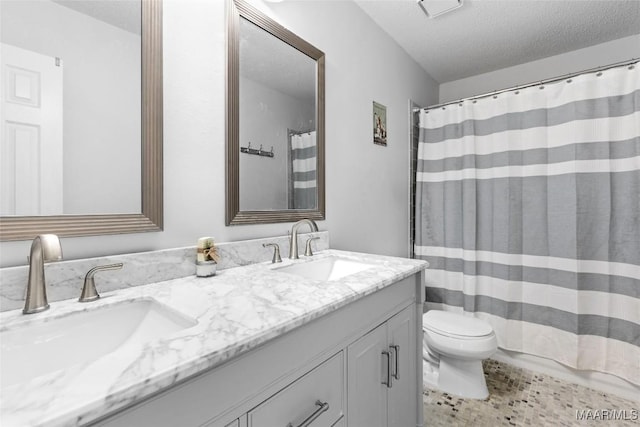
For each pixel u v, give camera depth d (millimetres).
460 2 1750
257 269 1095
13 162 701
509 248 1987
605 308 1702
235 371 549
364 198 1896
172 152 981
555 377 1874
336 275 1396
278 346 632
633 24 1979
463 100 2166
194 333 553
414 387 1243
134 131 890
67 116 775
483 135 2113
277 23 1315
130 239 892
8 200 695
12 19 700
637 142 1594
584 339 1753
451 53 2369
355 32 1801
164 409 451
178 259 960
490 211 2084
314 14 1525
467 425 1469
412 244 2451
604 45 2205
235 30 1146
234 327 581
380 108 2039
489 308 2082
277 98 1330
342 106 1707
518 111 1971
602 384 1733
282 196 1357
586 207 1738
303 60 1454
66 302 718
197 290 830
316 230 1368
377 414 986
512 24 1985
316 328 733
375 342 973
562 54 2367
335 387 797
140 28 901
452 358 1720
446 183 2268
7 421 324
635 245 1619
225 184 1131
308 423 701
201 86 1056
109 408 374
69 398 366
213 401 514
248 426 572
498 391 1745
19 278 683
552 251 1843
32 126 726
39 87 735
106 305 710
